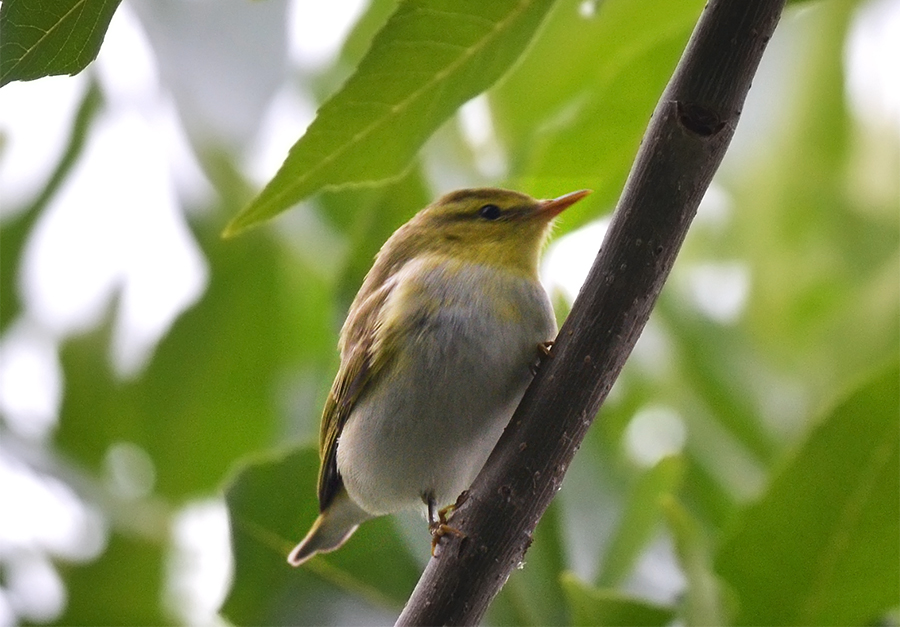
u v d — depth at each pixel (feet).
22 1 16.60
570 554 33.14
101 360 47.21
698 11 30.81
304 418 43.39
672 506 26.61
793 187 42.83
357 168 21.93
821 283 43.42
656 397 42.80
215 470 47.11
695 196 19.49
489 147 38.70
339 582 31.63
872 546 26.96
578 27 32.32
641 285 20.10
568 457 21.02
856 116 42.47
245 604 31.24
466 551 21.21
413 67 20.88
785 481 27.20
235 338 47.01
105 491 44.47
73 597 43.75
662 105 19.30
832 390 41.27
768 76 42.52
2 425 45.29
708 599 25.90
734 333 42.80
